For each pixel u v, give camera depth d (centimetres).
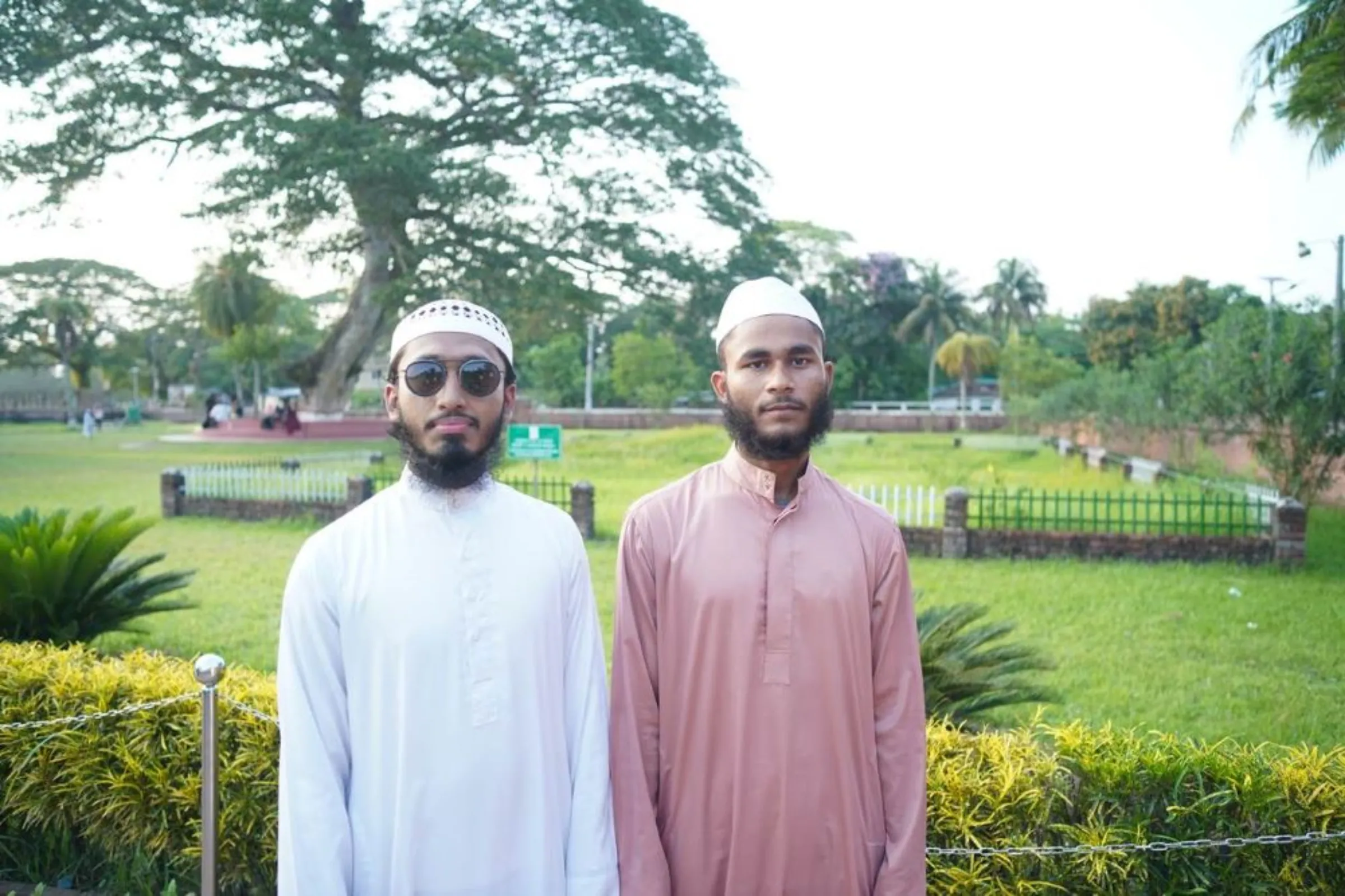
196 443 2742
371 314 2694
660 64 2356
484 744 178
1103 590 823
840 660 191
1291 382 1150
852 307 4959
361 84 2300
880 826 198
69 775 326
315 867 171
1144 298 4112
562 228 2361
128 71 2241
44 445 2680
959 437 2908
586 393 4225
